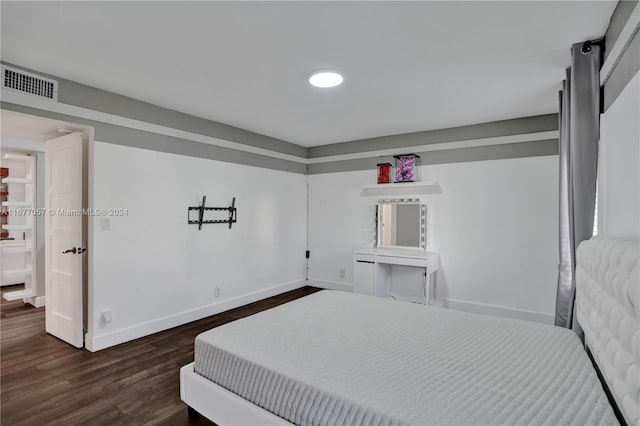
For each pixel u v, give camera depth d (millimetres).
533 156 3580
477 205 3893
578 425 1115
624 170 1636
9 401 2139
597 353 1586
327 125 3996
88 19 1816
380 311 2434
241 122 3889
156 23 1854
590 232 2070
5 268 5250
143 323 3217
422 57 2250
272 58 2271
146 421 1958
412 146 4328
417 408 1224
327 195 5094
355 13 1751
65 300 3068
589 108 2031
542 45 2084
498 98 3031
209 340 1877
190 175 3627
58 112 2615
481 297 3871
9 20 1823
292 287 5031
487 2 1660
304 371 1515
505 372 1499
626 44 1556
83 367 2594
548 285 3506
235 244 4156
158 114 3301
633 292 1168
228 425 1648
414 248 4258
